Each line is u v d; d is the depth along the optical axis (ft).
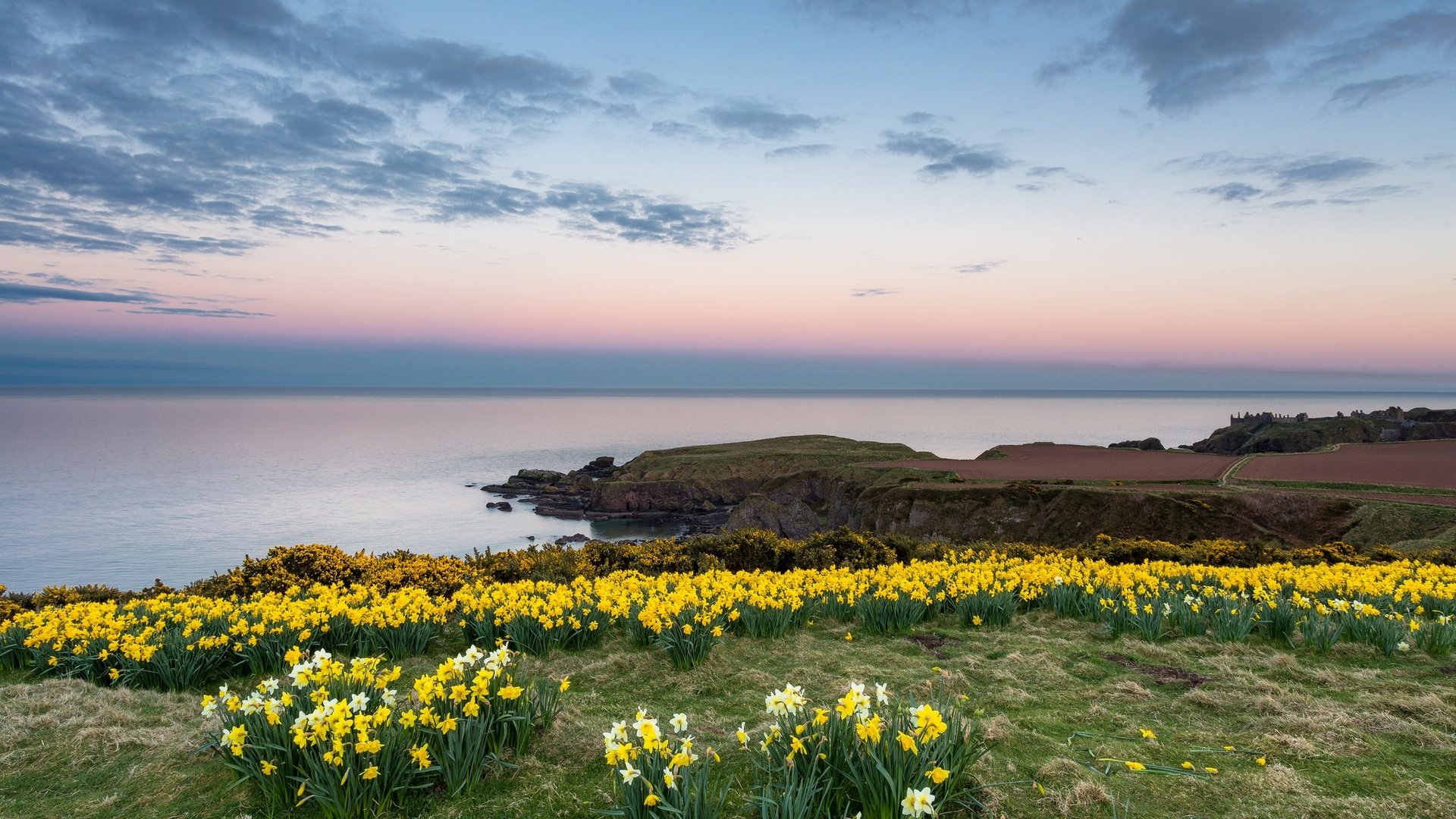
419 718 17.19
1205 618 30.58
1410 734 18.31
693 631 27.76
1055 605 35.73
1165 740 18.69
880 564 60.23
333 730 15.71
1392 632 26.37
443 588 46.70
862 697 15.43
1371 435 400.06
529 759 18.22
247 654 27.45
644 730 14.71
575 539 199.93
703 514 255.70
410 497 267.80
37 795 17.52
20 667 29.81
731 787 16.35
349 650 29.63
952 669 26.25
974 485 194.49
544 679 25.50
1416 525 123.85
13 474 305.73
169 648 27.09
